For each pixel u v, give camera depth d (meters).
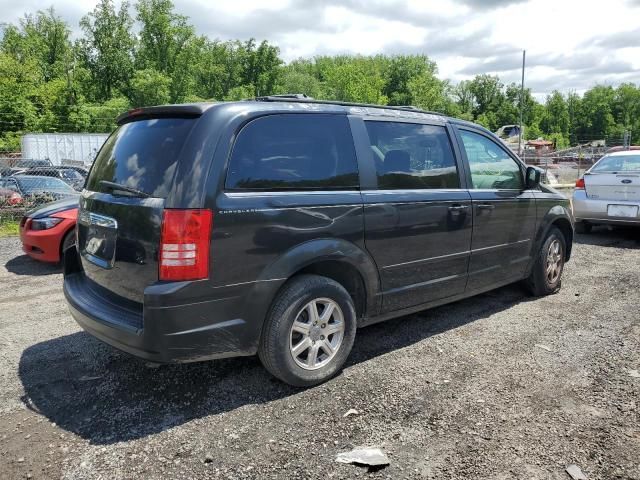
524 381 3.61
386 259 3.85
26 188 10.94
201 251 2.95
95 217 3.50
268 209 3.19
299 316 3.46
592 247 8.70
